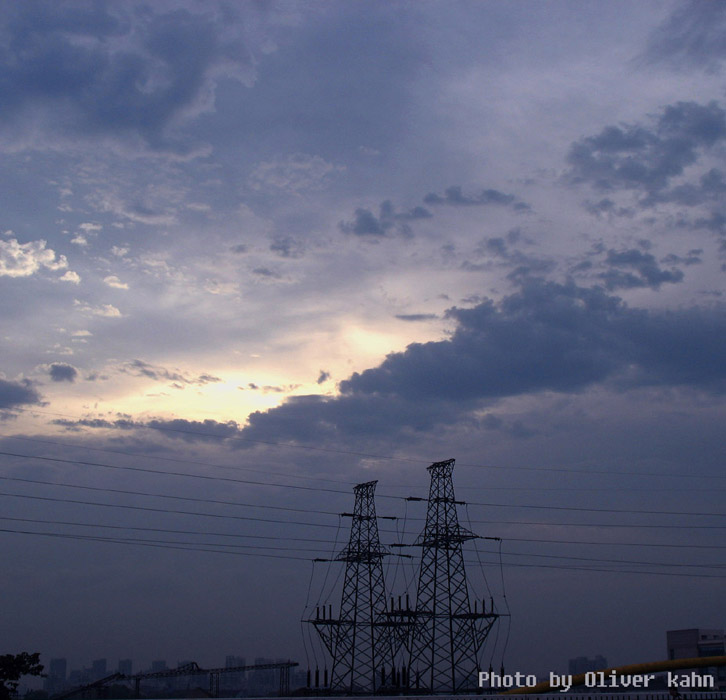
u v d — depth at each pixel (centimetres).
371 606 11144
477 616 10069
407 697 8319
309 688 10800
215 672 13638
